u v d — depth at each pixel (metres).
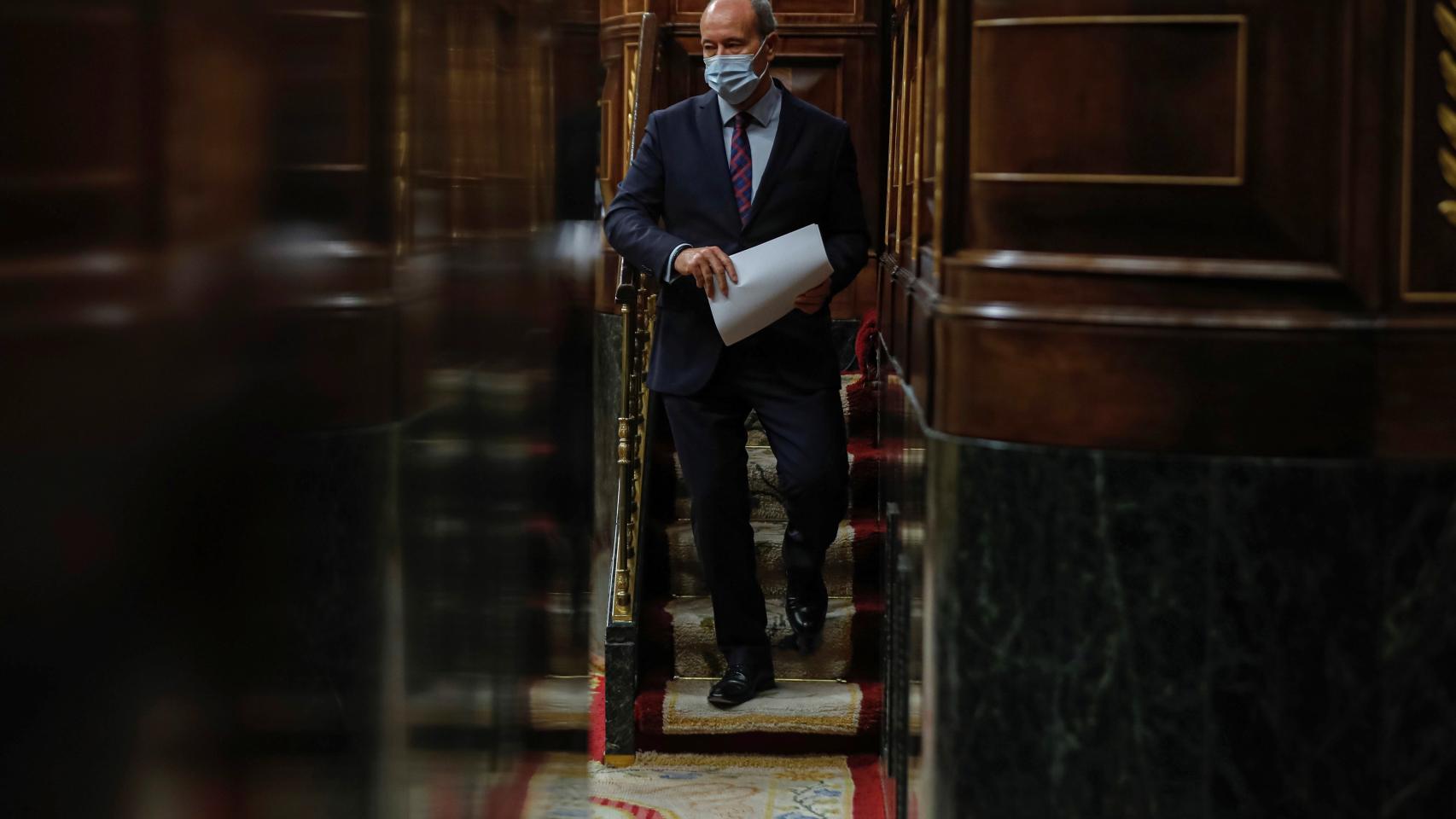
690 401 4.14
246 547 0.66
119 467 0.50
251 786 0.67
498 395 1.46
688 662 4.63
